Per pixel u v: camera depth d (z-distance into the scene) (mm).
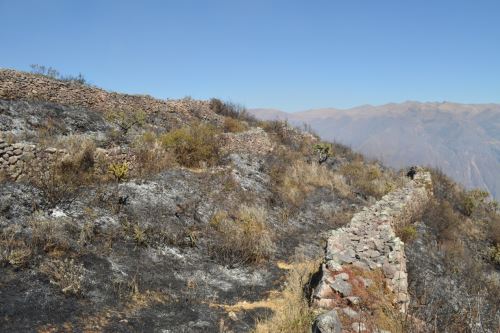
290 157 20078
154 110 21594
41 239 7125
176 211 10430
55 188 9141
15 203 8117
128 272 7246
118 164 11305
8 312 5195
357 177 20188
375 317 5871
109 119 17562
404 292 6953
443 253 13172
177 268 8062
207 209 11273
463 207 19812
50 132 14258
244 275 8570
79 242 7520
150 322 5902
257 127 25016
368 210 12391
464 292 10211
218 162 16047
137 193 10555
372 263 7602
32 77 16484
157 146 14086
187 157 14891
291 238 11703
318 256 10195
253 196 13508
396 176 22609
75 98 17984
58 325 5258
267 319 6527
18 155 9305
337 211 14891
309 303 6805
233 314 6582
